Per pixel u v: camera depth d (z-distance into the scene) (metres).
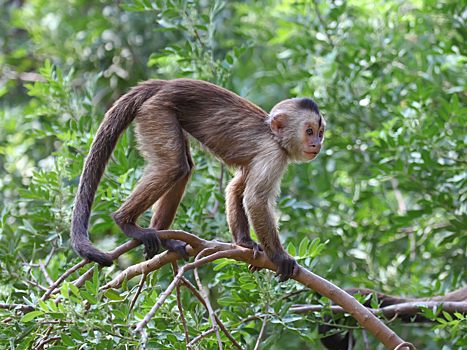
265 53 18.50
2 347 7.74
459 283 11.78
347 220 13.20
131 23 16.33
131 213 8.33
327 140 13.77
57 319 7.04
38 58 18.38
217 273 10.38
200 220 11.17
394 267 12.30
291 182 13.67
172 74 13.08
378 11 14.22
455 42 13.59
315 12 15.09
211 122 9.09
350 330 10.11
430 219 13.05
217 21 16.52
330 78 13.55
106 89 16.55
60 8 18.02
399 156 11.91
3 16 19.42
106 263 7.67
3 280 9.45
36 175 10.40
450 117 11.86
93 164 8.69
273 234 8.26
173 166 8.50
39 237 10.88
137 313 7.48
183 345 7.75
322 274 12.71
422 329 12.23
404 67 14.07
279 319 8.76
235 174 9.55
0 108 17.84
